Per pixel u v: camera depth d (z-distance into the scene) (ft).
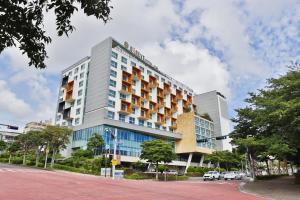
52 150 166.71
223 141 290.35
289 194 60.03
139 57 236.22
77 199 40.14
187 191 64.23
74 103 218.59
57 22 16.63
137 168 180.96
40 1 15.84
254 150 97.71
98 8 16.84
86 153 159.84
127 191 55.47
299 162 99.19
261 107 77.20
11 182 58.59
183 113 255.09
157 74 251.39
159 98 245.86
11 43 16.34
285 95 67.87
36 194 42.91
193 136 239.50
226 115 312.29
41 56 17.22
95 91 199.82
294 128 65.21
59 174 100.17
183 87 289.53
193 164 246.68
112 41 213.25
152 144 137.90
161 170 152.76
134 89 218.79
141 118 216.33
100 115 187.73
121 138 187.52
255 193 65.21
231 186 87.40
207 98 310.04
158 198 47.32
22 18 15.80
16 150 198.59
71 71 236.63
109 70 196.85
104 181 79.71
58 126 157.28
